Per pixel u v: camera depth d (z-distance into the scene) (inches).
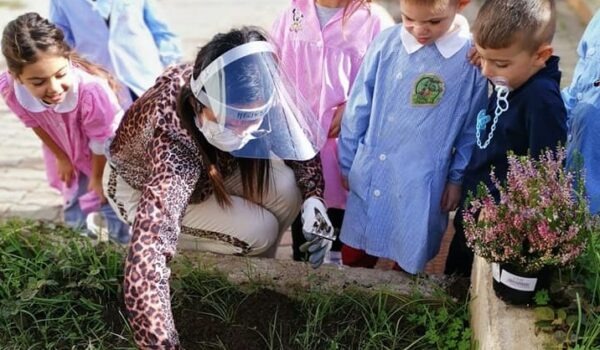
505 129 89.4
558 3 234.4
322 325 95.2
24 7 235.8
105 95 114.3
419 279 98.9
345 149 104.9
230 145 85.5
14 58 104.0
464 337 89.6
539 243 73.7
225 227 104.2
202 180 96.1
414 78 96.7
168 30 132.7
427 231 98.6
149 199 82.0
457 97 95.6
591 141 93.4
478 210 89.3
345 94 109.1
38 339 95.8
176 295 99.2
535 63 85.8
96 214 127.4
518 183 75.7
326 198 113.1
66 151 123.7
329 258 119.1
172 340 76.5
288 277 100.0
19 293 99.3
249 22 226.7
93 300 100.2
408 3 89.7
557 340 74.6
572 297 77.7
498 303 80.4
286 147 90.7
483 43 84.9
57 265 101.7
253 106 80.7
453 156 98.8
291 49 109.4
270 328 95.0
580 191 75.8
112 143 101.5
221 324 96.0
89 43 122.2
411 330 93.8
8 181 151.7
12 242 106.3
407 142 98.3
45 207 143.7
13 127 171.9
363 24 107.8
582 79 98.0
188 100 85.3
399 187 99.4
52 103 110.9
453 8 91.4
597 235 81.6
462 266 103.7
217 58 80.4
